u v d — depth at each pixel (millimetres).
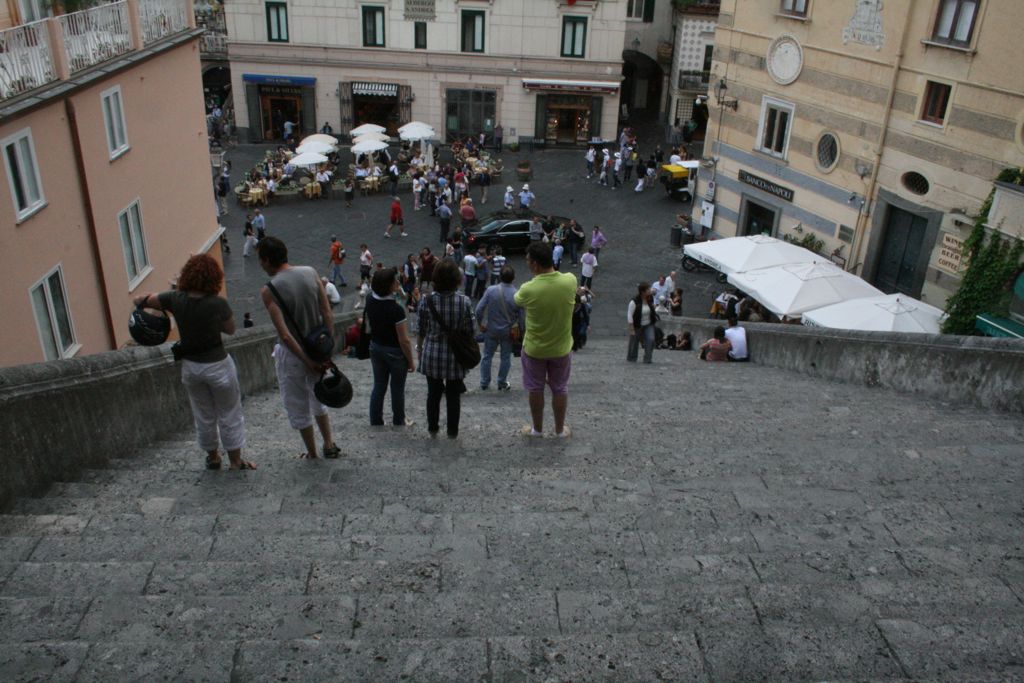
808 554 4629
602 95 41094
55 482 6281
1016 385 8852
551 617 3898
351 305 24391
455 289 7219
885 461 6750
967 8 18156
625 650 3475
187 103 19312
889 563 4547
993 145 18031
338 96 40906
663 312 21609
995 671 3402
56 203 13164
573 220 30172
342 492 6082
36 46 12664
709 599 4031
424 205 33812
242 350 11328
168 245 18234
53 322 13031
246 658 3387
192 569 4348
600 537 4934
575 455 7117
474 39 40000
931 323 16641
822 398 10352
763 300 18719
